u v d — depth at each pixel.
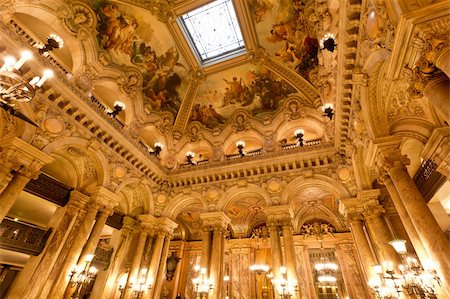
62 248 10.02
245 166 13.16
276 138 13.99
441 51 4.20
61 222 10.24
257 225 17.23
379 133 7.60
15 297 8.41
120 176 12.01
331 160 11.86
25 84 4.38
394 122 7.82
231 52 15.50
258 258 16.03
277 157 12.66
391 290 8.35
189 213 17.00
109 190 11.23
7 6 8.62
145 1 12.82
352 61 7.59
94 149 10.79
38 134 8.98
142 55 14.05
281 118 14.34
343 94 8.84
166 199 14.12
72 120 10.19
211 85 16.12
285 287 9.77
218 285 10.91
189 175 14.20
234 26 14.62
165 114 15.61
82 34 11.08
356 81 7.49
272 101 14.94
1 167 8.02
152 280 12.15
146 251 13.08
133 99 13.70
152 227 13.35
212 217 12.45
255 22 13.84
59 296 8.92
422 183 9.11
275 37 13.90
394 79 5.81
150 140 15.70
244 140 15.27
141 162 13.12
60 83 9.45
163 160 15.13
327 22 8.74
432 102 4.61
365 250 9.71
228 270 16.17
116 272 12.56
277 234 11.05
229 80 15.79
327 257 15.07
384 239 9.30
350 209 10.62
